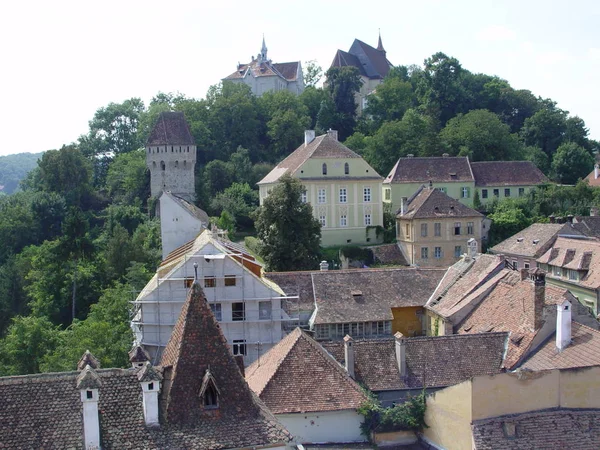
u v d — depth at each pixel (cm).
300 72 19825
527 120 15775
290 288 5812
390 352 3925
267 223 8019
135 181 13600
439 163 11275
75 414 2216
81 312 8662
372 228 10156
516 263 8338
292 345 3666
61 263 8956
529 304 4169
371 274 5941
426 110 15562
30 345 6297
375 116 16462
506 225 10156
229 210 12200
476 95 16612
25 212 12012
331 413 3344
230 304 5522
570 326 3566
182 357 2398
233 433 2300
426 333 5616
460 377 3803
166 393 2355
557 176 13962
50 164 13600
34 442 2128
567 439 2681
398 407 3322
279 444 2309
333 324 5531
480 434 2689
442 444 3041
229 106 15462
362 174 10144
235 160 14250
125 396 2311
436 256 9362
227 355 2453
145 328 5491
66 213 12331
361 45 19375
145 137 15662
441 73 16338
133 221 11956
